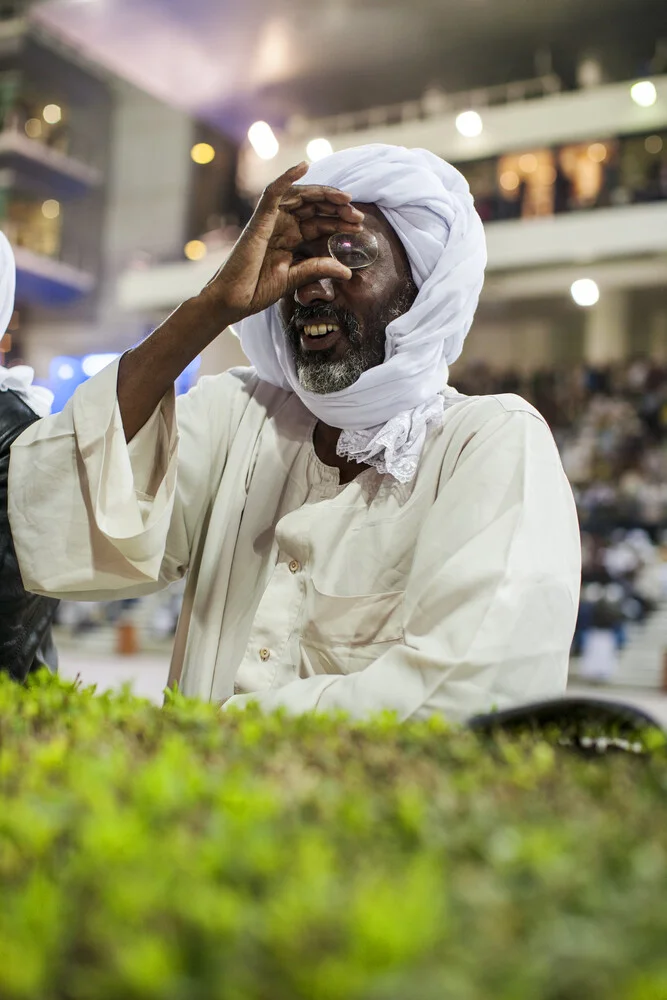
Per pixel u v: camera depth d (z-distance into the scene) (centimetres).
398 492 149
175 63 1548
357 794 72
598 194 1443
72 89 1784
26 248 1805
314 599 147
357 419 152
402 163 155
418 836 65
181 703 113
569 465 1339
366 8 1392
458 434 148
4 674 123
